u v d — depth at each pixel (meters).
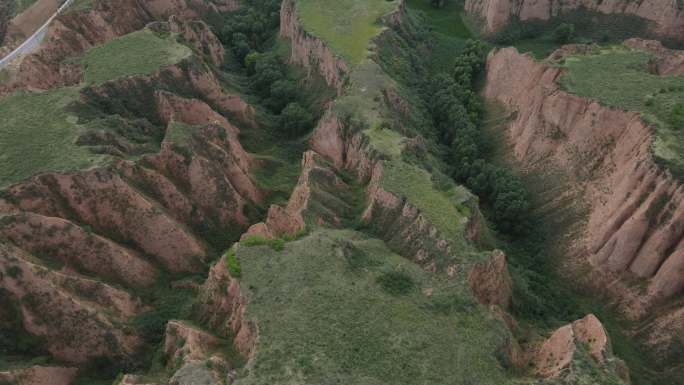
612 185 61.19
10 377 41.97
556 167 69.50
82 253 53.34
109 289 50.22
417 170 60.12
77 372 46.78
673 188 52.84
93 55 79.06
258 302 42.47
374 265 47.81
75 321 47.34
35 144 60.53
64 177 55.91
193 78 77.56
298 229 55.09
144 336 49.25
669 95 62.91
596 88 67.75
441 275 48.06
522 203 66.50
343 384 36.69
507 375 39.84
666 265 53.47
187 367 37.72
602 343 40.84
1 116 65.25
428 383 37.78
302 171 67.25
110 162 57.75
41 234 52.06
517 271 59.53
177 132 64.50
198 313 48.09
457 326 42.62
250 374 36.94
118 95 72.00
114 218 57.06
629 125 61.31
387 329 41.28
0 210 53.22
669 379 50.75
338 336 40.03
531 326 51.44
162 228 57.91
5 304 47.44
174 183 62.53
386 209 56.38
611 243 57.50
